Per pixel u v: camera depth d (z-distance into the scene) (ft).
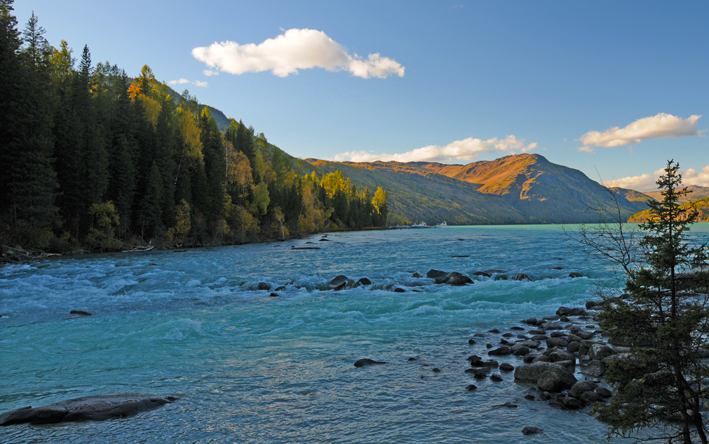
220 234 269.44
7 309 65.72
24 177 168.76
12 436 24.11
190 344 45.21
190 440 23.48
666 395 17.76
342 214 589.32
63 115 198.29
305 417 26.43
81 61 240.12
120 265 135.54
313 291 84.74
